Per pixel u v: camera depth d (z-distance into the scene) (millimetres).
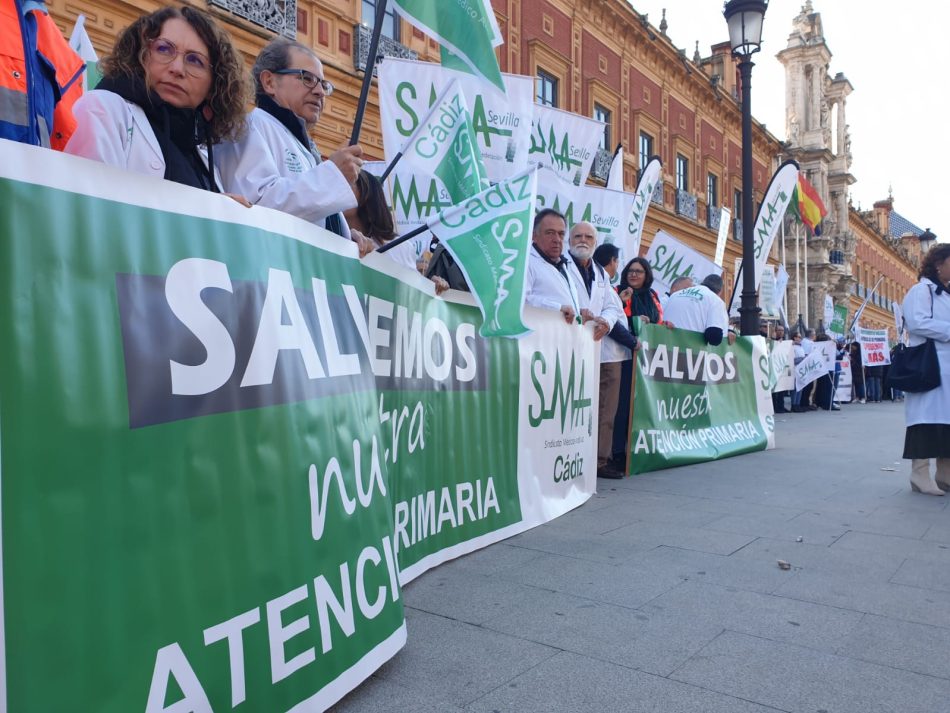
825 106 41781
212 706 1632
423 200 4898
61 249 1438
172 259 1683
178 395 1648
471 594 3074
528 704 2141
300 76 2824
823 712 2131
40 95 2295
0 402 1304
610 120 20734
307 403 2076
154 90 2225
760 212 10773
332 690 2008
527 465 4312
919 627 2795
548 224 5125
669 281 9141
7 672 1270
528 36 17000
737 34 10797
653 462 6324
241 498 1784
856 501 5172
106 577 1444
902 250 64625
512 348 4168
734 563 3576
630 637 2641
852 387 19875
